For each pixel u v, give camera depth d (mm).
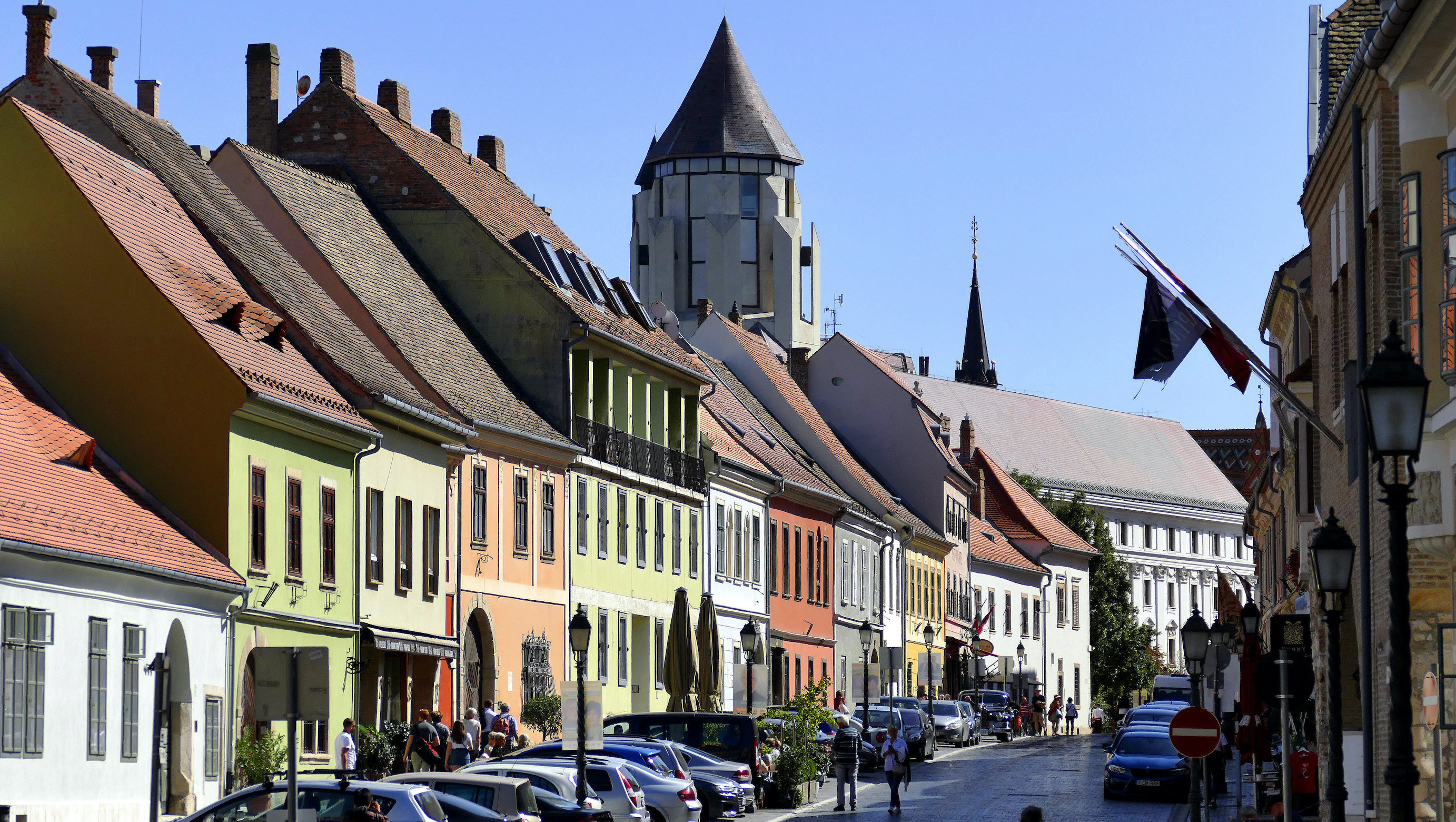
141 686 34938
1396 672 17266
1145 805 51656
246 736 39250
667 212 166875
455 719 50406
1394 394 17719
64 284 39469
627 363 65125
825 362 108062
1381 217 27922
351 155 61562
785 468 82625
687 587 69312
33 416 36812
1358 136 29875
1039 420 158000
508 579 54438
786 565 81062
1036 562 126625
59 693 32031
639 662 65438
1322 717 40969
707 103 167125
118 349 39125
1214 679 50625
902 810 49062
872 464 106812
